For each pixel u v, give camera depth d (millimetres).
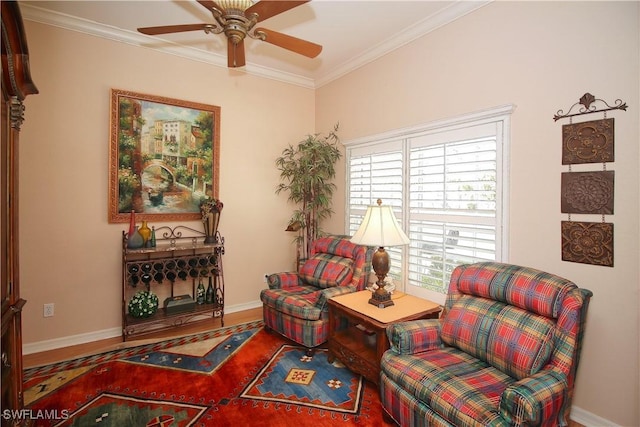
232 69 3939
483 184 2598
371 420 2057
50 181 2984
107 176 3242
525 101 2354
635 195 1880
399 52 3346
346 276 3174
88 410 2121
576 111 2104
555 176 2203
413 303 2641
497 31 2523
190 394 2305
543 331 1730
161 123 3490
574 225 2113
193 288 3771
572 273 2133
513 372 1737
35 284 2941
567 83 2146
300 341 2898
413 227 3150
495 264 2166
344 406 2189
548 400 1473
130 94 3309
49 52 2951
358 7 2803
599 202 2008
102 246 3234
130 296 3395
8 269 1588
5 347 1575
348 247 3383
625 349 1933
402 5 2781
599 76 2010
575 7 2111
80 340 3137
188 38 3398
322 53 3686
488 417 1453
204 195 3766
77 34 3070
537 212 2293
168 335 3305
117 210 3273
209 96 3799
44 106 2943
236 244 4031
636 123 1873
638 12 1866
